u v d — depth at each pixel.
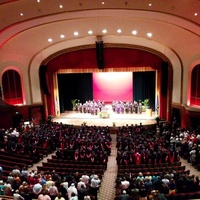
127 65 24.05
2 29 15.27
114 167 13.94
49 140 16.88
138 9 14.02
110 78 29.00
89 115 26.62
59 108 27.64
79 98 29.61
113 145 18.52
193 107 19.89
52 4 13.29
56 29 18.25
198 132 17.89
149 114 25.12
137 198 8.45
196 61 19.78
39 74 25.14
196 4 12.72
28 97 24.56
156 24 17.08
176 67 22.38
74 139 16.05
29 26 16.36
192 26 15.52
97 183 9.80
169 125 21.44
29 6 13.30
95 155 13.43
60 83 28.25
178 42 19.47
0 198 8.08
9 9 13.33
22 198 7.93
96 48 21.70
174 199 8.50
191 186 9.40
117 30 18.78
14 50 21.34
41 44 21.52
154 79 27.11
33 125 22.47
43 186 8.96
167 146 15.41
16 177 9.84
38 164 14.44
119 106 26.78
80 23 17.22
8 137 16.86
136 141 15.41
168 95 23.67
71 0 12.95
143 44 22.45
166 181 9.35
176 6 13.28
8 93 23.12
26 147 15.20
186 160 14.73
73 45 23.53
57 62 25.14
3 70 22.03
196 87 20.45
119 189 9.82
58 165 12.80
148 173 10.63
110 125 22.41
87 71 24.97
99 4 13.50
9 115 20.38
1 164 12.72
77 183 9.94
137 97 28.30
